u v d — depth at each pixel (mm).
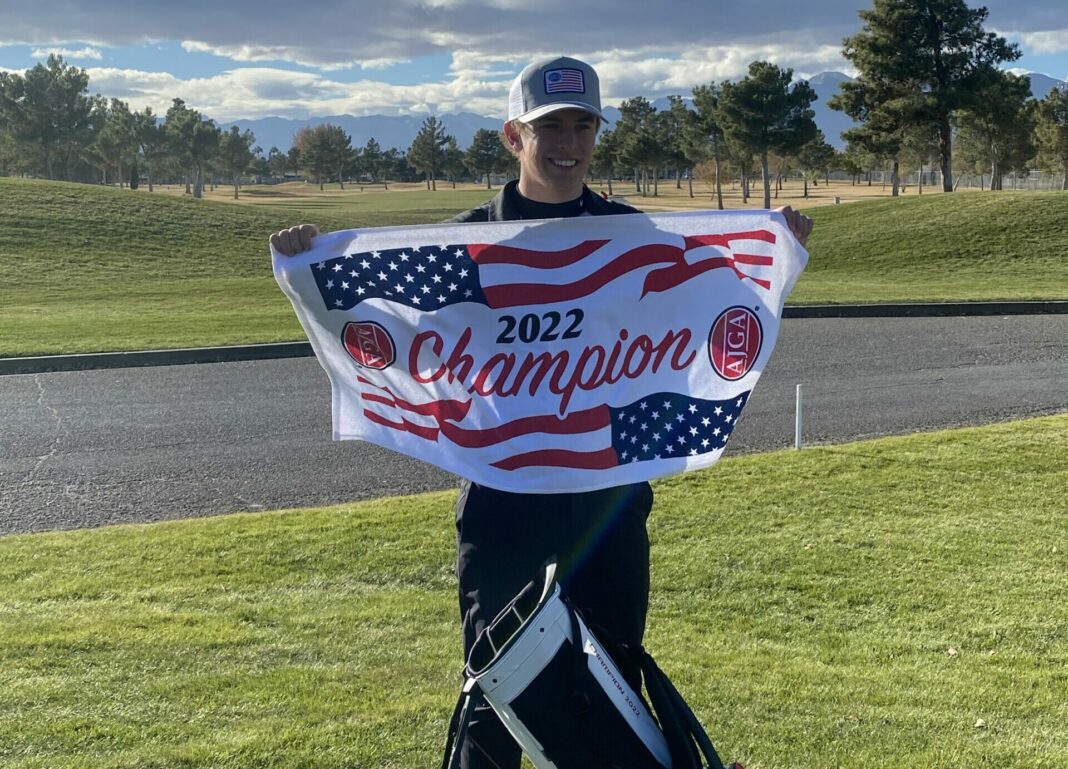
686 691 3477
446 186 135750
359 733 3197
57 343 13180
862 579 4637
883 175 116562
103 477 7117
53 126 84688
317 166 135125
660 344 2611
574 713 2049
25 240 29156
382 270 2523
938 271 24984
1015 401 9234
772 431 8094
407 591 4645
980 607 4277
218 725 3252
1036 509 5711
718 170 62938
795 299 17094
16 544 5398
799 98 52875
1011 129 56500
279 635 4055
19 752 3061
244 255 30453
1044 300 16594
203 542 5355
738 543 5156
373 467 7320
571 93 2414
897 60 49312
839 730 3201
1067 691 3479
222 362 12469
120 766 2971
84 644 3914
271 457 7641
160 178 125188
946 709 3350
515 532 2457
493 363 2557
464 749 2381
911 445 7250
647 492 2633
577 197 2619
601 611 2447
